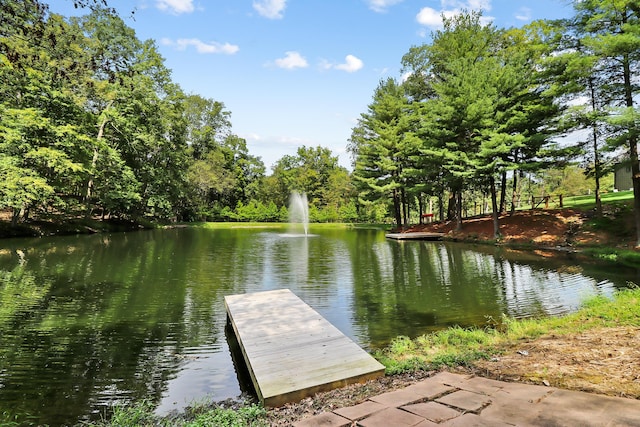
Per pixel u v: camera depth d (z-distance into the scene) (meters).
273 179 48.19
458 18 20.59
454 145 16.59
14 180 14.46
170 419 2.84
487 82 16.17
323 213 43.22
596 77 11.30
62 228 19.38
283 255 13.15
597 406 2.06
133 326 5.37
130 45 21.31
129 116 23.17
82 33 17.20
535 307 6.05
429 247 15.37
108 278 8.70
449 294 7.17
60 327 5.30
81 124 19.72
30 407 3.14
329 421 2.16
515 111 15.16
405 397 2.44
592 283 7.55
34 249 13.25
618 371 2.66
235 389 3.49
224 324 5.46
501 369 2.99
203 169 35.06
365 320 5.59
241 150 51.00
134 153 25.42
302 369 3.15
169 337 4.93
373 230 29.45
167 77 27.81
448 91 17.09
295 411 2.58
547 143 15.03
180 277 8.95
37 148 16.16
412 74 24.53
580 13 11.22
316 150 52.72
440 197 26.91
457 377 2.83
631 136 9.73
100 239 17.58
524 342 3.86
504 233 15.77
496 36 19.69
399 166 24.22
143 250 13.98
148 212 28.34
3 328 5.26
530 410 2.07
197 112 38.25
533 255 11.81
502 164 15.66
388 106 24.91
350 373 3.07
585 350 3.26
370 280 8.66
